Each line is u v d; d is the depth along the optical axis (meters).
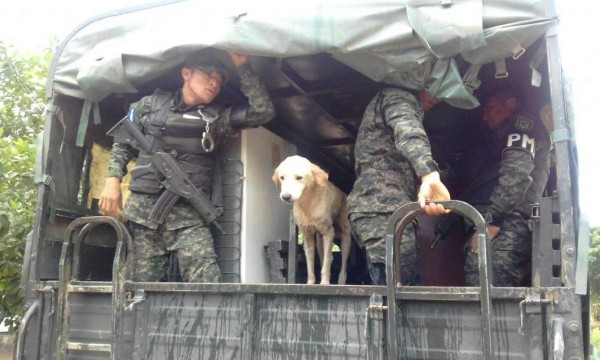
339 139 5.12
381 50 2.70
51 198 3.39
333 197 3.88
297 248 3.95
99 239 3.83
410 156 2.69
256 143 3.88
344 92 4.05
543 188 3.46
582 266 2.13
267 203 3.99
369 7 2.70
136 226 3.38
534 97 3.29
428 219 3.90
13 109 7.15
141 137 3.36
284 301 2.55
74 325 2.96
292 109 4.42
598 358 6.84
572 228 2.23
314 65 3.63
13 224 5.42
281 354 2.51
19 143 5.89
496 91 3.71
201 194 3.38
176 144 3.41
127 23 3.29
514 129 3.28
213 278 3.33
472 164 4.37
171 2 3.22
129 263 2.88
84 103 3.40
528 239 3.30
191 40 2.98
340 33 2.73
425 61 2.64
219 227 3.51
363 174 3.09
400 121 2.82
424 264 3.83
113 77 3.21
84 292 2.94
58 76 3.44
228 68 3.67
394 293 2.27
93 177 3.91
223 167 3.72
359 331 2.38
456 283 3.75
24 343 2.96
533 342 2.08
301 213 3.72
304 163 3.53
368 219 2.99
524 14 2.43
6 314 6.16
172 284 2.75
